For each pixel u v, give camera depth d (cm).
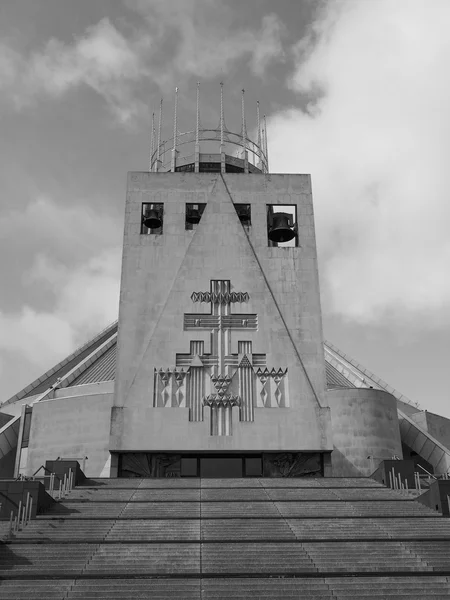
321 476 2998
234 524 2142
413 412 5447
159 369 3095
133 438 2969
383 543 1981
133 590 1681
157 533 2045
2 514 2184
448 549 1956
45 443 4200
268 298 3269
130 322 3219
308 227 3481
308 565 1838
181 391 3061
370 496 2508
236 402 3036
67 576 1739
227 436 2980
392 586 1727
